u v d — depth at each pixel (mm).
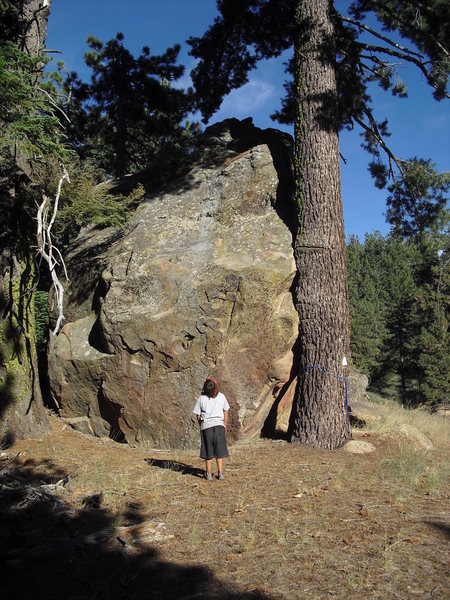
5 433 8906
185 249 10516
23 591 4082
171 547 4828
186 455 8789
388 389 44094
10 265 9344
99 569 4445
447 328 33312
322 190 9875
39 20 9953
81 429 10141
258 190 11148
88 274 11172
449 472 7496
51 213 10430
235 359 9312
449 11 11156
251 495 6281
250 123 15469
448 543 4625
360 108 14453
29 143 8195
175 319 9367
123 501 6184
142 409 9461
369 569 4180
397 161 13266
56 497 6145
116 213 11016
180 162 13695
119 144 21688
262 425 10047
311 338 9484
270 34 14219
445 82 11773
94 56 21438
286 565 4324
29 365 9430
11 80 7754
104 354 9828
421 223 13422
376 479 6898
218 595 3887
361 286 49125
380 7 12477
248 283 9375
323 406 9234
